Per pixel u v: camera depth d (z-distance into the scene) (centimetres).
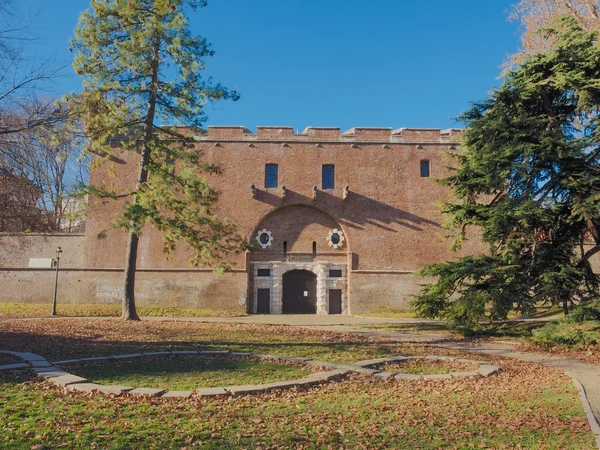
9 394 841
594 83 1817
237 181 3553
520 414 830
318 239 3553
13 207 1819
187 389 922
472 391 1026
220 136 3597
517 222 1920
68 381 920
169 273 3419
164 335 1736
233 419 736
